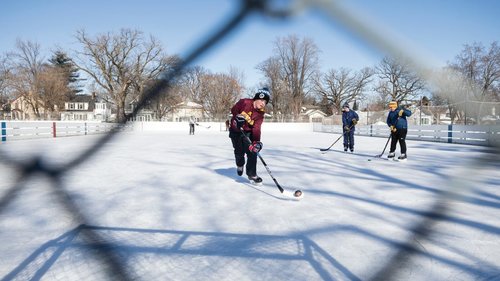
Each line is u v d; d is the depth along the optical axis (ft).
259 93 16.34
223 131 98.02
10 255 7.84
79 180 17.93
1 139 45.60
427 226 9.74
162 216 11.19
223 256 7.85
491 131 41.47
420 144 47.65
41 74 129.90
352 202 13.26
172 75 3.93
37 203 12.52
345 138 35.17
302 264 7.43
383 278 6.77
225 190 15.58
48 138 52.29
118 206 12.49
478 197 13.93
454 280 6.72
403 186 16.49
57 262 7.47
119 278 6.70
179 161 26.66
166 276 6.81
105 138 4.44
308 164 25.04
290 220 10.81
